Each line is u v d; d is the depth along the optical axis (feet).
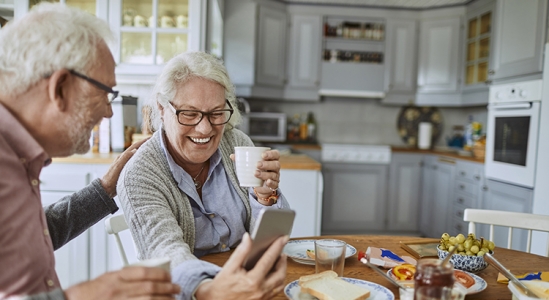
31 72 2.38
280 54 14.08
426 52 14.24
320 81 14.44
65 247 7.52
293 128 15.42
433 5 13.89
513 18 9.88
